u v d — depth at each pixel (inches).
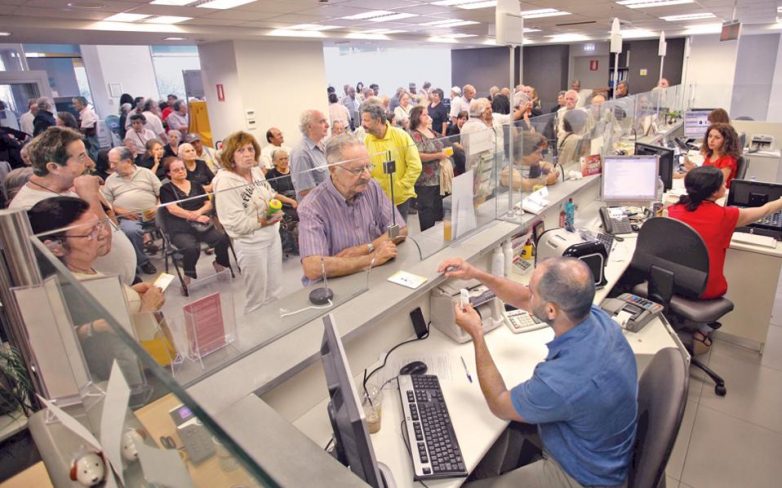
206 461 26.5
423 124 156.0
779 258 103.8
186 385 45.7
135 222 55.1
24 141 229.8
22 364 45.4
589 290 49.6
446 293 71.2
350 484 34.5
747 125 235.1
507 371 64.3
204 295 54.8
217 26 226.8
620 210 127.2
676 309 97.7
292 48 283.3
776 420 90.8
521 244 97.0
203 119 294.2
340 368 37.0
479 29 327.0
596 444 50.4
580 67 501.7
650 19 311.3
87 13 178.1
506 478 56.3
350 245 69.9
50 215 45.3
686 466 81.6
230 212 58.9
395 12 226.1
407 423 53.4
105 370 31.2
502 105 256.7
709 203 96.4
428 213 80.7
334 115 308.5
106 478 34.9
